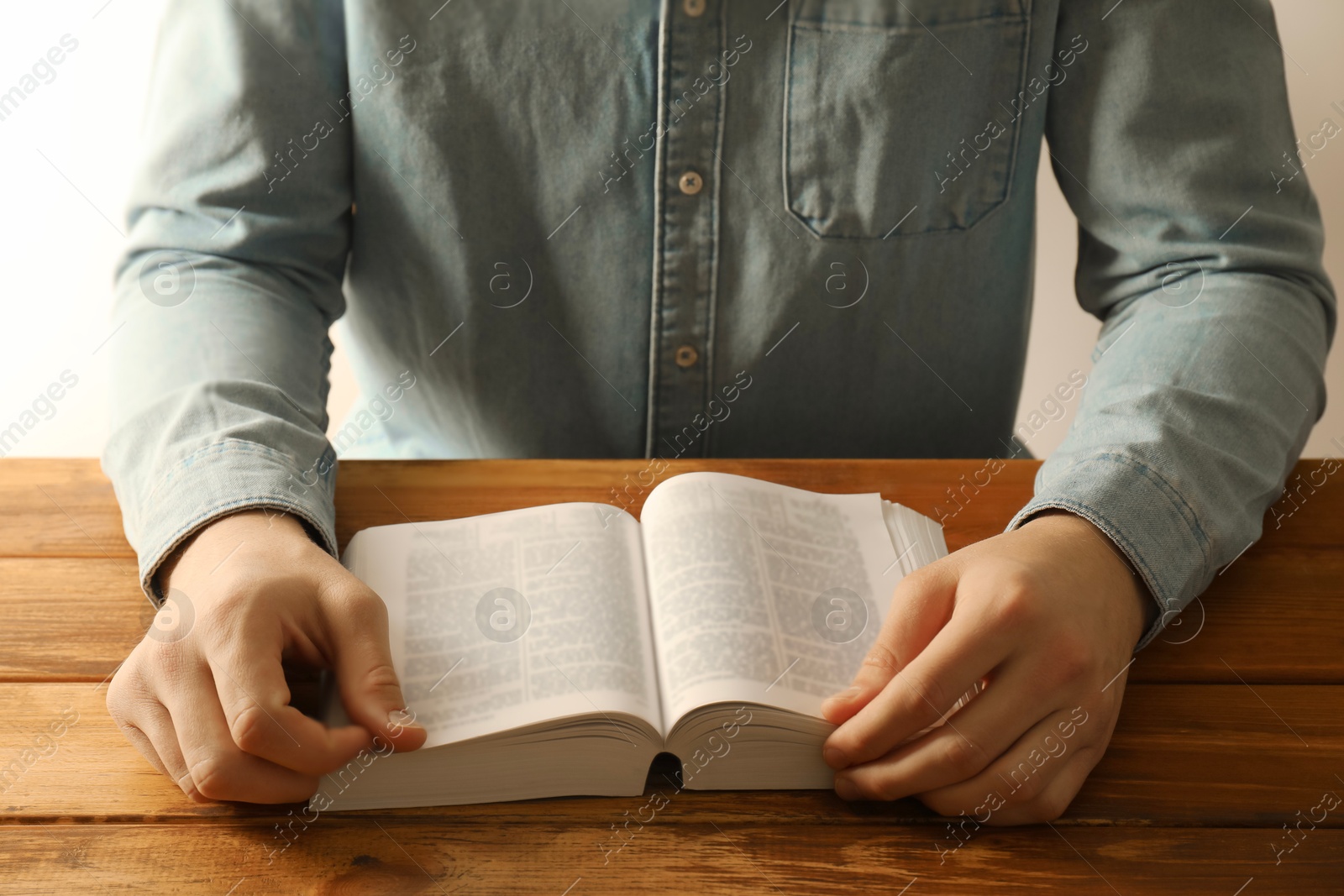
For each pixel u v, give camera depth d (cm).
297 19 81
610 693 66
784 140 83
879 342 87
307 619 66
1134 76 81
